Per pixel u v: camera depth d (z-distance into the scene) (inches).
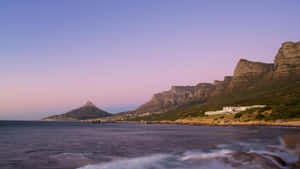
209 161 1103.6
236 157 1161.4
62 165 1150.3
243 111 7539.4
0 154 1503.4
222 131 4141.2
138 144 2086.6
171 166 1061.1
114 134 3759.8
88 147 1871.3
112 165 1122.7
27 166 1137.4
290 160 1130.0
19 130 5265.8
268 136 2593.5
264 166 986.1
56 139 2714.1
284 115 5856.3
